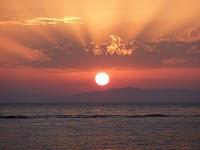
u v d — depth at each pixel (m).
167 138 63.69
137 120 105.00
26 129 79.50
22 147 54.59
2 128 82.06
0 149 53.00
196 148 53.34
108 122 98.12
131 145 55.97
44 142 59.38
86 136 67.06
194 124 90.50
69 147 54.41
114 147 54.25
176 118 113.00
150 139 62.50
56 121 102.25
